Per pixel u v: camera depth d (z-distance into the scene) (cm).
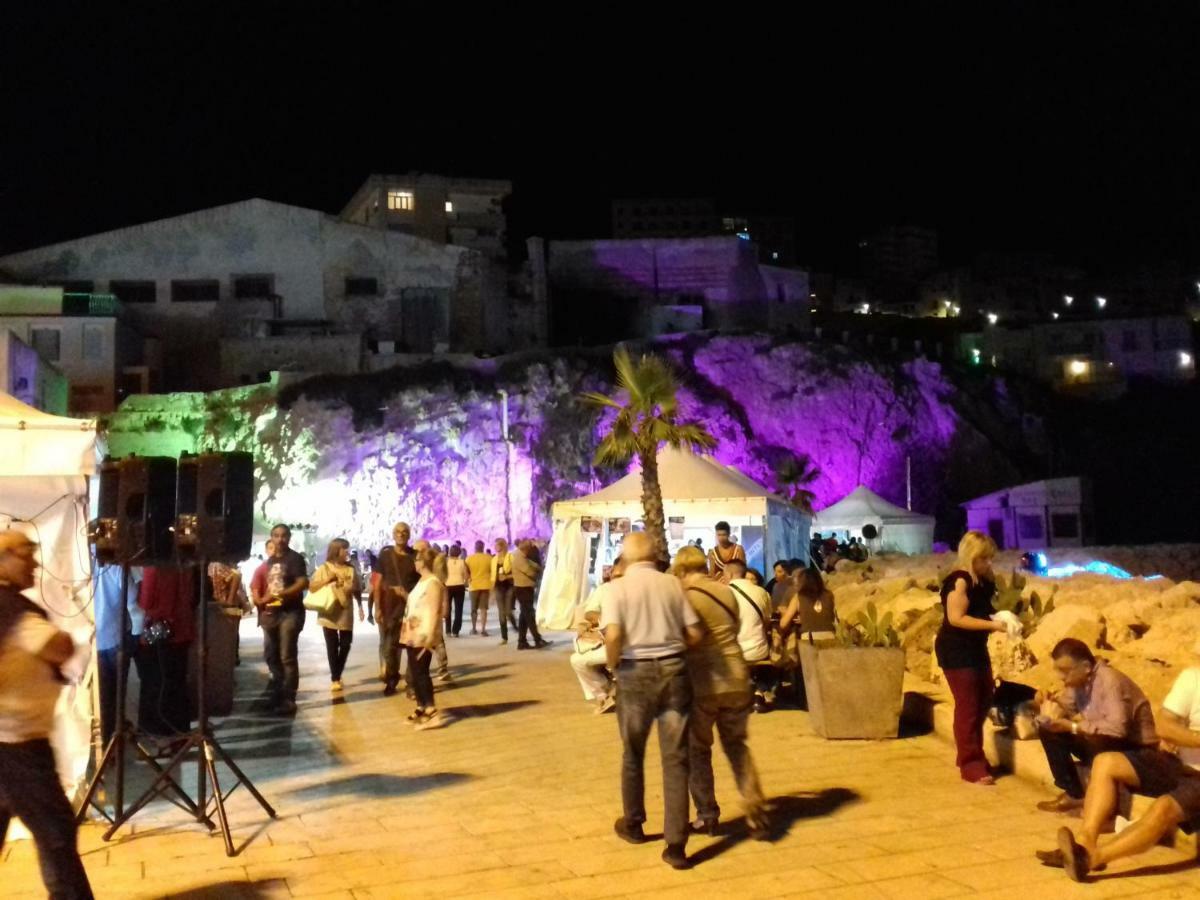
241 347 5316
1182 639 822
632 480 2147
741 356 6222
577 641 1088
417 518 4919
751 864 571
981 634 741
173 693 923
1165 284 10750
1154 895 514
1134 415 7594
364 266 5722
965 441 6669
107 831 642
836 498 6034
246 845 627
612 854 594
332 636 1228
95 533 655
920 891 526
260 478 4872
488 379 5319
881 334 8544
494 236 6450
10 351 3450
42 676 472
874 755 821
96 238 5612
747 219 10906
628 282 6738
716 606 631
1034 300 10838
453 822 671
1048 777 708
